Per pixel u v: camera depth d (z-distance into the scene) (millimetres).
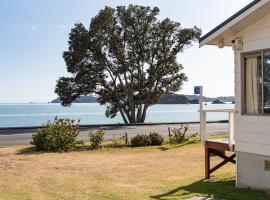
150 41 46406
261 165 11312
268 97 11070
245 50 11734
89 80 44875
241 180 11859
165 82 46969
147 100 46750
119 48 44844
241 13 11062
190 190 11547
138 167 15914
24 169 15336
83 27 44562
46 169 15383
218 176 13734
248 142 11562
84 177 13789
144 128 35781
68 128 22094
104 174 14391
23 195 11023
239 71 11906
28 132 31234
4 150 20859
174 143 24203
